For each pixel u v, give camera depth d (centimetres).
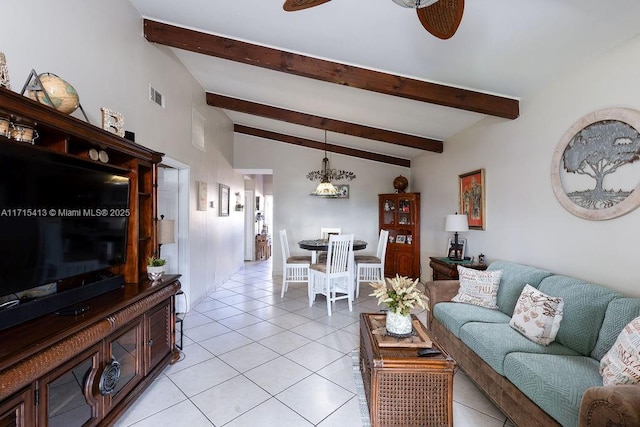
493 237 362
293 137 650
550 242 276
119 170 219
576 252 249
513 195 327
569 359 183
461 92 312
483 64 265
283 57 302
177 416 197
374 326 233
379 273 570
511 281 276
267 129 635
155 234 260
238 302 454
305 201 661
